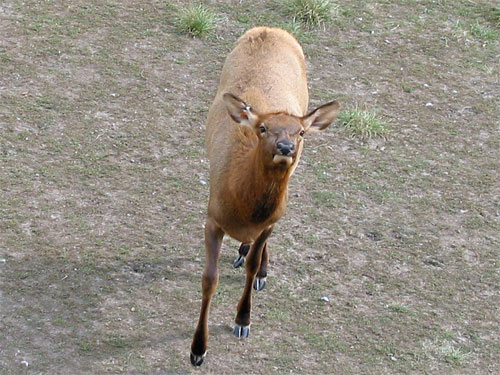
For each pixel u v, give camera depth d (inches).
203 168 524.4
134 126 552.4
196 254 455.8
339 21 695.1
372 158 553.9
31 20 644.1
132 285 428.1
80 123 546.9
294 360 393.7
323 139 567.5
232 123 387.2
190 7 677.9
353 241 478.9
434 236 488.7
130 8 677.3
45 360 377.7
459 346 412.5
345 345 406.0
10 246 442.6
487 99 625.9
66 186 493.0
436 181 537.6
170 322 408.8
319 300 434.0
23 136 527.5
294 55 454.0
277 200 358.6
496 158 565.3
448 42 689.0
